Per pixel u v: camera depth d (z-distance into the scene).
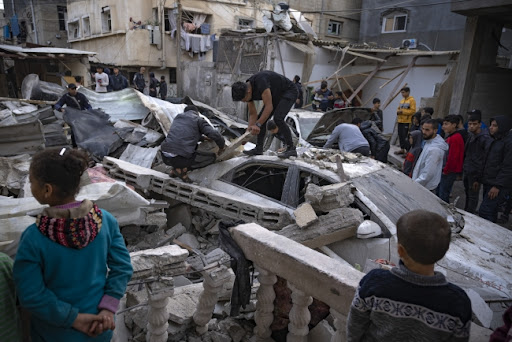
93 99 9.68
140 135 7.42
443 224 1.25
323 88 12.31
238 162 4.88
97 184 4.16
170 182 4.85
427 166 4.81
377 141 7.13
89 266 1.54
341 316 1.98
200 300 2.58
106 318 1.58
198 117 4.77
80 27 23.44
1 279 1.53
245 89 4.60
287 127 4.80
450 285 1.29
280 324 2.62
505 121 5.22
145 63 19.47
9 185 5.12
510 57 16.38
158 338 2.43
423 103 11.71
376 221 3.63
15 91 17.92
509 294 2.84
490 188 5.43
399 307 1.30
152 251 2.38
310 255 2.19
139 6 19.19
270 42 13.09
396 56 13.89
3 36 31.98
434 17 17.97
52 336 1.56
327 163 4.47
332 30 22.52
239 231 2.53
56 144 7.51
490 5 8.73
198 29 20.28
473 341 1.63
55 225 1.44
